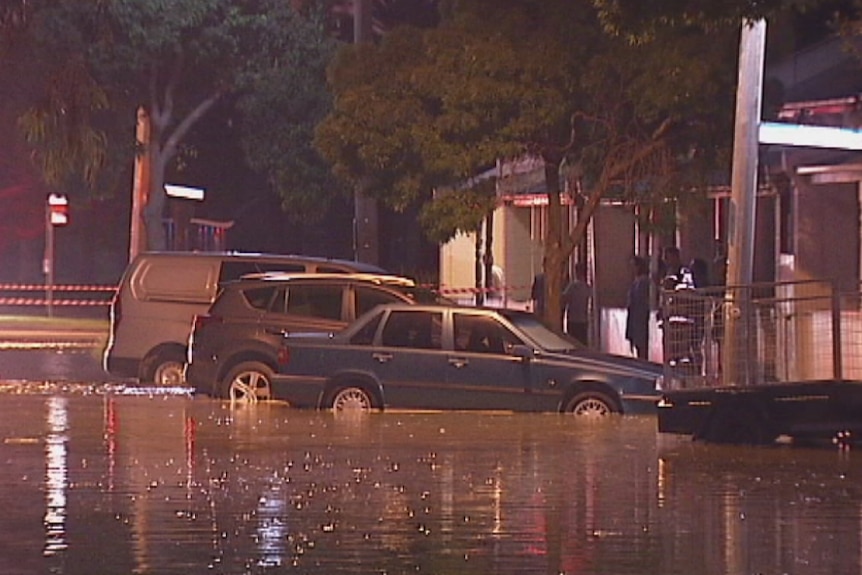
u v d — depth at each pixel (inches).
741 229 2647.6
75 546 1552.7
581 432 2561.5
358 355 2849.4
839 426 2301.9
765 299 2394.2
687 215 3403.1
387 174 3432.6
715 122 3282.5
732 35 3169.3
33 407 2925.7
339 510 1776.6
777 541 1590.8
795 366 2359.7
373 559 1492.4
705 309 2461.9
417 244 6683.1
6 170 5974.4
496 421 2706.7
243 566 1456.7
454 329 2849.4
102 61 5369.1
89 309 7239.2
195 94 6048.2
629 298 3563.0
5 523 1679.4
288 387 2864.2
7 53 3171.8
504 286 4365.2
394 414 2812.5
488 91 3206.2
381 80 3376.0
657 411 2561.5
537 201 4138.8
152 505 1804.9
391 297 3034.0
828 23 3046.3
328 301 3034.0
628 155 3341.5
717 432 2410.2
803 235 3277.6
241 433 2527.1
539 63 3193.9
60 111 2965.1
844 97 3198.8
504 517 1733.5
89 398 3102.9
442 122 3250.5
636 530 1652.3
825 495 1900.8
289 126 5871.1
